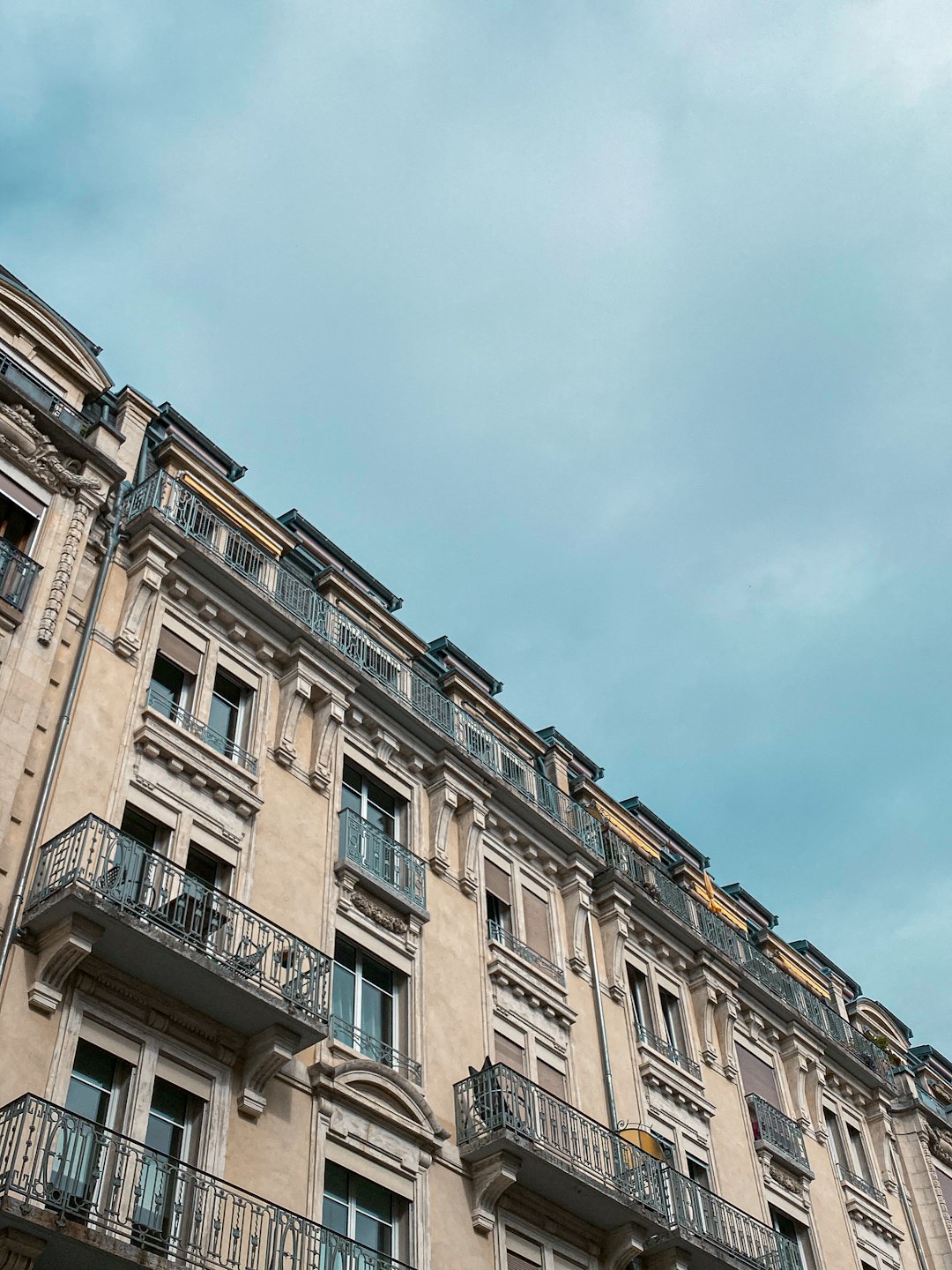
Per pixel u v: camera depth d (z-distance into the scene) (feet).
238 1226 52.26
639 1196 74.23
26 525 66.39
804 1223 96.84
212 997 57.62
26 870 55.77
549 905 90.07
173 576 72.74
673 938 101.09
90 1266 46.85
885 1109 120.37
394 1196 64.28
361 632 86.74
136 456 77.77
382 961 72.64
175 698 70.79
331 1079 63.57
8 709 59.06
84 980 54.80
